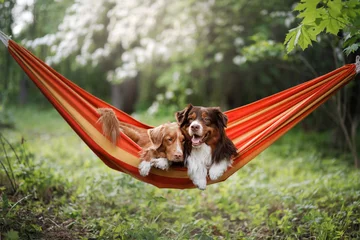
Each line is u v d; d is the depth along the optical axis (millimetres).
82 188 3738
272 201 3707
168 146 2523
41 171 3648
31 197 3355
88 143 2627
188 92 9055
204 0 7195
